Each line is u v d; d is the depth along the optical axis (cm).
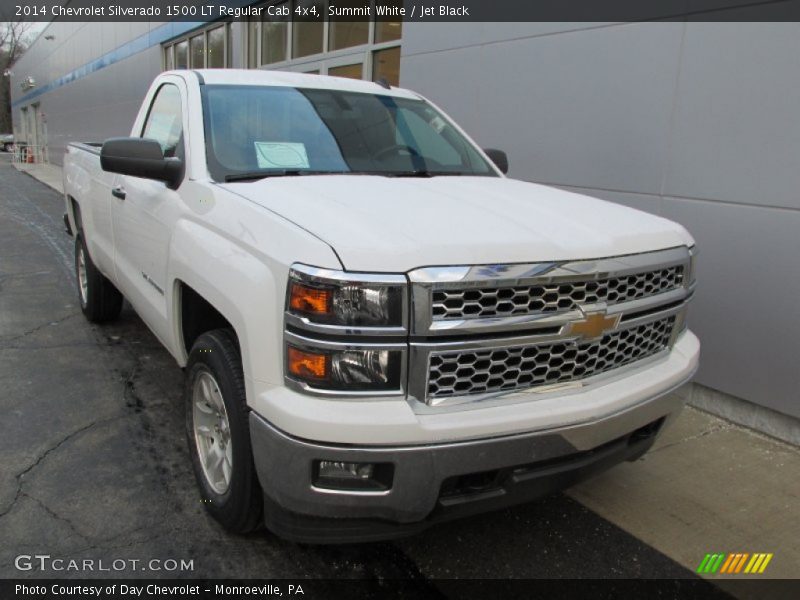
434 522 229
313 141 341
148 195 354
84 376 452
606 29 489
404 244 213
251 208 255
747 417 417
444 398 217
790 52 381
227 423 266
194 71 376
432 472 213
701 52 427
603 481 346
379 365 210
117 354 497
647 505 325
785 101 386
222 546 278
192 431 303
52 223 1205
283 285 218
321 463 213
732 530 307
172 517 295
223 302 247
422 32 665
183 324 317
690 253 285
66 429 374
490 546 290
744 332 414
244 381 249
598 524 308
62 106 2750
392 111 391
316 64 962
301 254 216
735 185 414
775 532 307
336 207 242
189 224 295
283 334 218
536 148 556
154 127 400
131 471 331
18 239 1013
